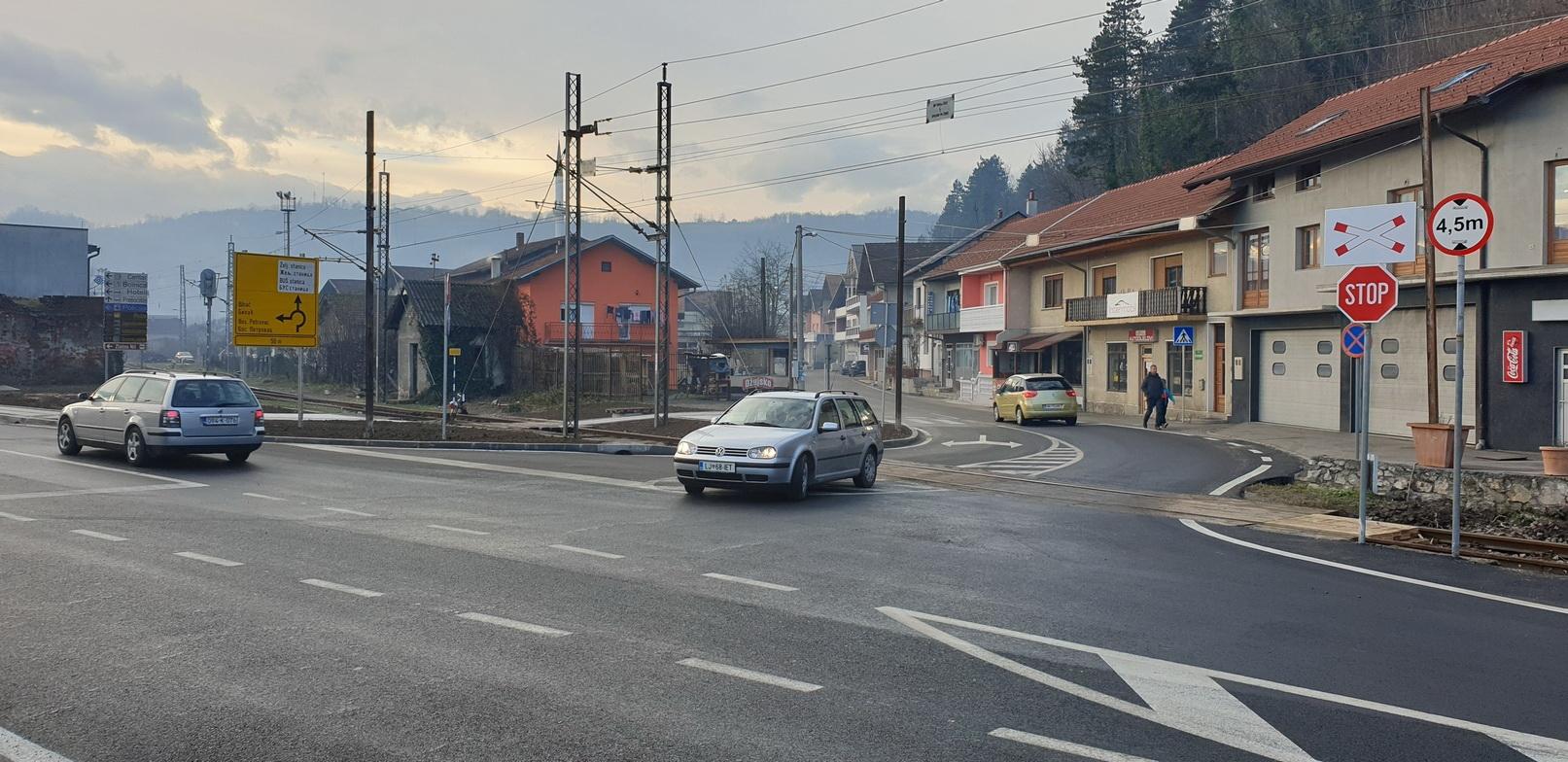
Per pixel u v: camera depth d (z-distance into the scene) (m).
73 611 7.15
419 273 83.25
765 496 14.80
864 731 5.08
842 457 15.51
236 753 4.63
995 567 9.53
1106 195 47.94
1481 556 10.48
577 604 7.67
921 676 6.02
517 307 52.16
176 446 16.61
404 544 10.05
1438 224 10.88
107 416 17.50
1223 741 5.05
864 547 10.45
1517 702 5.73
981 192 143.62
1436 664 6.48
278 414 33.66
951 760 4.71
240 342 26.09
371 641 6.54
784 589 8.34
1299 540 11.62
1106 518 13.05
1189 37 58.56
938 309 61.81
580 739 4.88
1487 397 21.53
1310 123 29.94
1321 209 26.64
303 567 8.84
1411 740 5.11
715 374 52.03
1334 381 27.11
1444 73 25.31
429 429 26.64
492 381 51.62
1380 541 11.43
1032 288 47.09
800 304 40.28
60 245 68.62
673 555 9.77
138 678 5.70
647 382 47.50
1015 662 6.36
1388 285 11.36
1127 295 36.38
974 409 45.12
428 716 5.16
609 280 57.91
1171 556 10.33
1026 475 18.38
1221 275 31.98
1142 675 6.12
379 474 16.56
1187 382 34.12
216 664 5.98
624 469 18.23
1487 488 15.25
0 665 5.91
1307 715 5.46
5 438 22.00
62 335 56.41
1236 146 49.25
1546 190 20.47
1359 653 6.71
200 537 10.20
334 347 63.38
